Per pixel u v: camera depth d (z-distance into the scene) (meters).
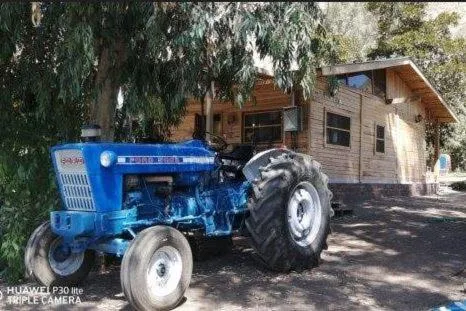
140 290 3.89
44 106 5.32
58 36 5.20
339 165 12.07
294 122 10.39
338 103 11.96
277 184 5.19
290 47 4.95
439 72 23.33
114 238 4.40
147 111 5.69
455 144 28.20
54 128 5.80
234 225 5.61
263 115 11.15
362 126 13.19
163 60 5.46
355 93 12.88
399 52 24.66
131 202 4.50
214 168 5.39
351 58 23.08
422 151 17.70
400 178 15.74
